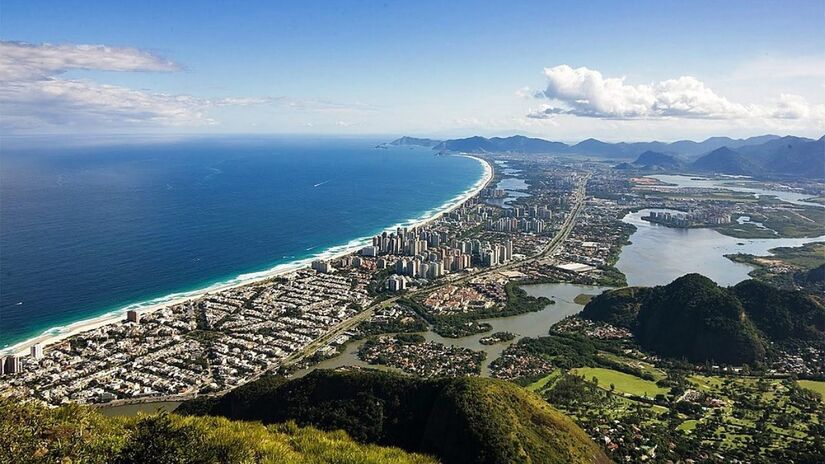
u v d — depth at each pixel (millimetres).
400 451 39219
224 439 29828
